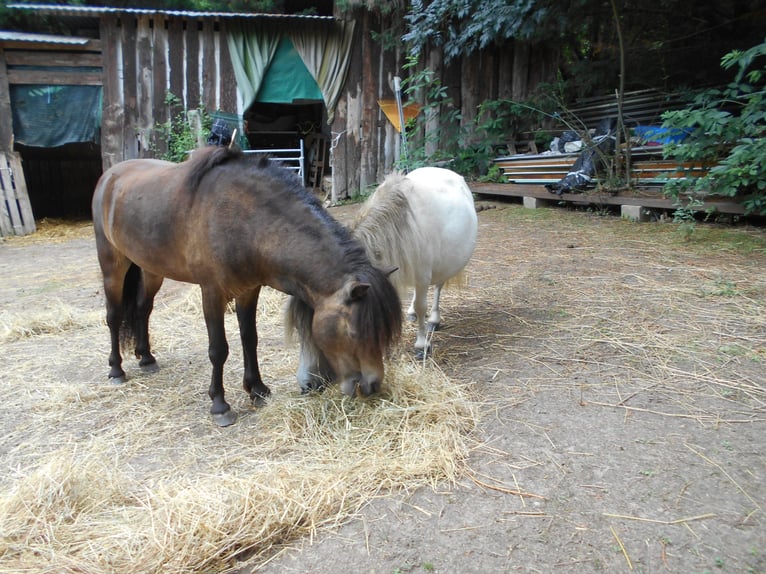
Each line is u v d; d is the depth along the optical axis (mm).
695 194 6270
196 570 1865
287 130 14227
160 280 3572
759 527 1940
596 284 4781
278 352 3844
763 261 4918
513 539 1946
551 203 8703
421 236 3246
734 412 2715
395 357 3168
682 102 8461
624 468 2314
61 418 3027
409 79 9938
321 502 2143
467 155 10695
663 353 3410
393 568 1838
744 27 9047
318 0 13953
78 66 9867
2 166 9539
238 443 2693
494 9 8461
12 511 2090
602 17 9391
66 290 5809
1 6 10578
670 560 1817
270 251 2605
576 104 10453
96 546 1951
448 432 2590
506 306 4473
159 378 3545
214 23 10297
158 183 2971
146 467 2518
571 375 3213
